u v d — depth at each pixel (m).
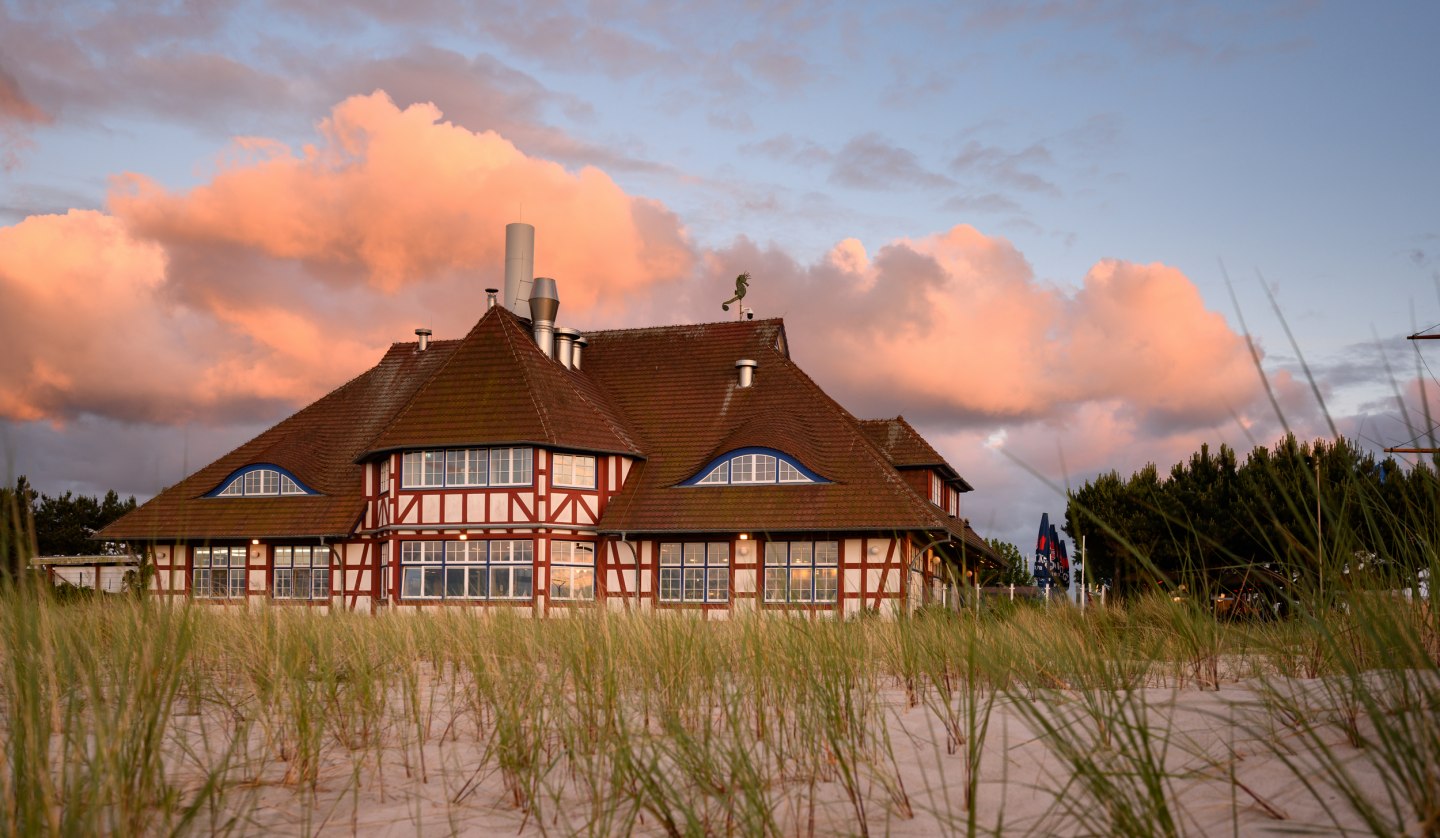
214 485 32.06
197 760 4.67
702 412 31.17
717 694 6.52
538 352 30.89
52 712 4.27
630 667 7.20
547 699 6.53
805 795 4.42
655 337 34.25
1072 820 3.62
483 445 28.02
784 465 28.05
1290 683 4.92
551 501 27.94
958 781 4.39
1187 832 3.27
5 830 3.14
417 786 5.01
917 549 26.59
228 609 9.62
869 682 5.92
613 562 28.48
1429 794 2.77
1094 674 5.46
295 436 33.56
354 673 7.03
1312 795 3.42
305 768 4.88
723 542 27.84
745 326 33.50
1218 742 4.25
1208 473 26.94
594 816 4.01
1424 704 3.20
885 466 28.06
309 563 31.05
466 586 28.00
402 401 34.34
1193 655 5.92
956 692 6.52
